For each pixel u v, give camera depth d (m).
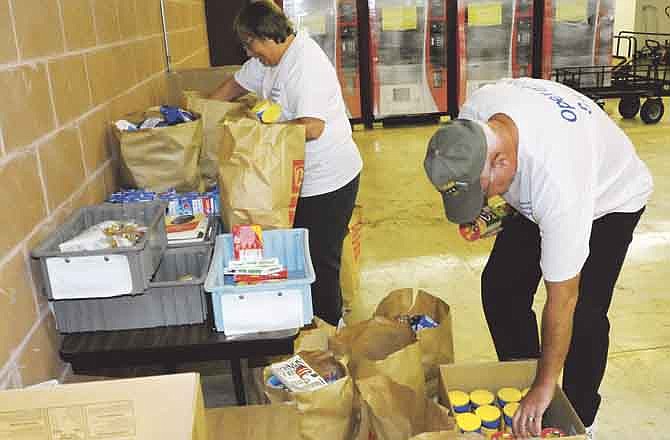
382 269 3.40
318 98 2.24
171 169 2.05
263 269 1.55
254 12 2.23
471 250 3.63
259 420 1.50
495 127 1.46
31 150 1.50
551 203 1.43
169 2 3.37
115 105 2.25
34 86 1.55
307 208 2.39
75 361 1.46
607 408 2.19
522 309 2.04
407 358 1.71
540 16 6.74
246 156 1.87
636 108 6.67
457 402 1.72
